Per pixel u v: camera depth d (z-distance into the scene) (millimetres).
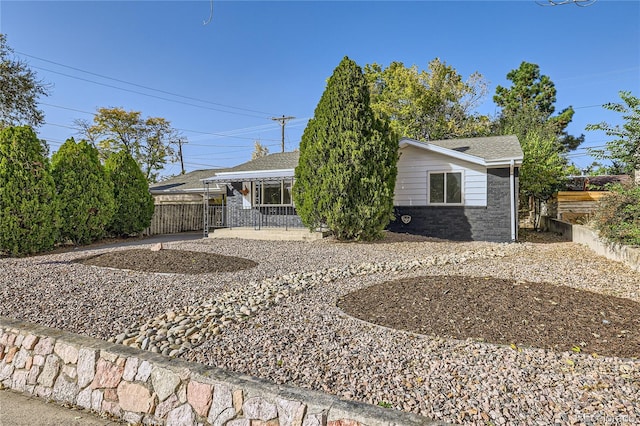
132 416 2766
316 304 5031
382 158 11633
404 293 5031
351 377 2959
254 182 16469
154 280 6586
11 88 18656
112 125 30578
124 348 3020
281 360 3311
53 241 11430
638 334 3625
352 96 11531
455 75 25719
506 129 23141
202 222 21562
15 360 3391
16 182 10367
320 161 11891
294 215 15695
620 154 7945
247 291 5754
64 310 4848
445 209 13156
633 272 6805
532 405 2482
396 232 13797
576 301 4457
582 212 15328
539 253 9445
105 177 13922
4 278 6672
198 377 2574
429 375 2959
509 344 3521
